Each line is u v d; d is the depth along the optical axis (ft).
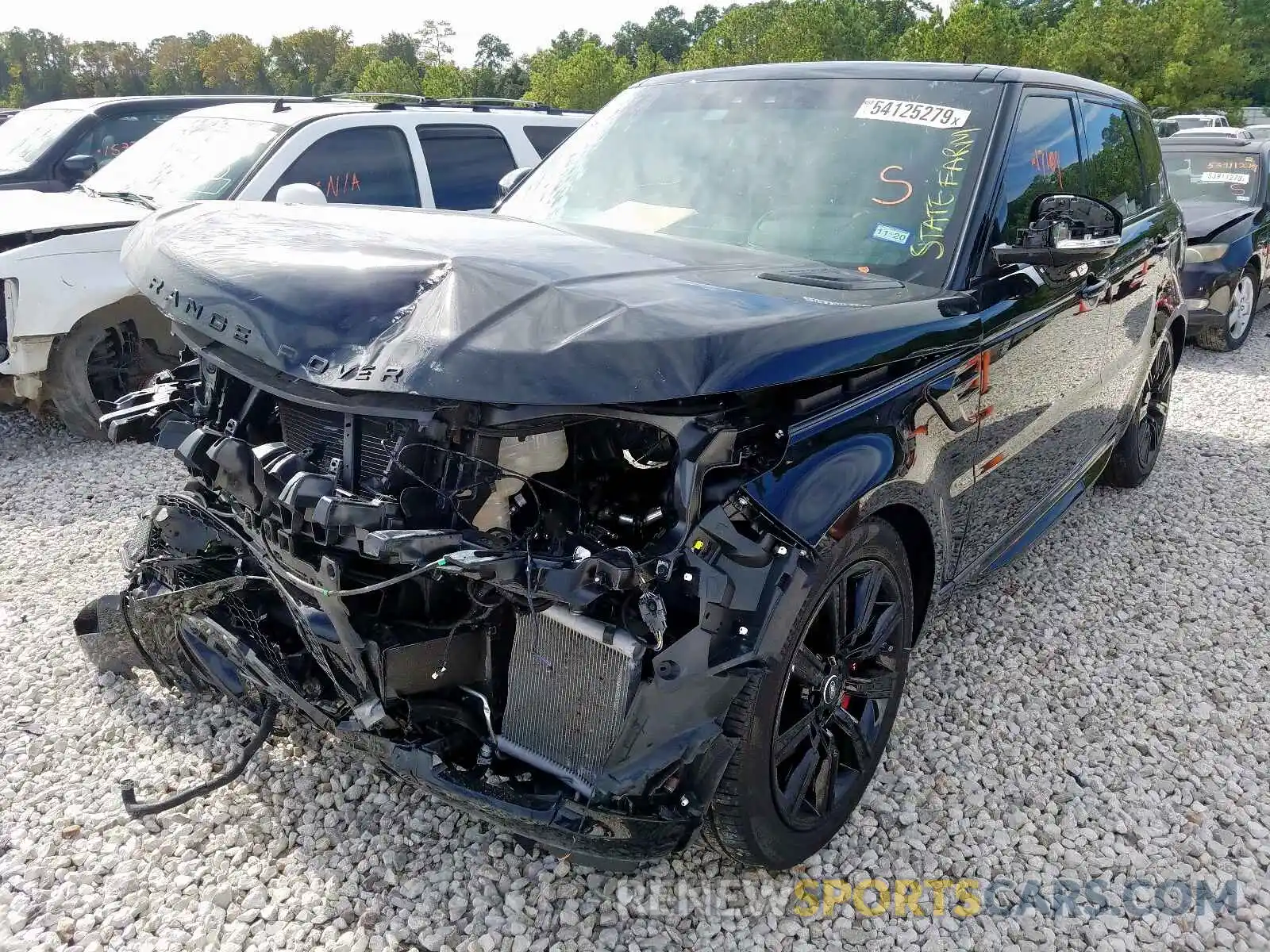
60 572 14.38
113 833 8.89
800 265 9.53
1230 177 33.42
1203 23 126.00
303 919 8.02
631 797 7.00
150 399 9.91
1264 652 12.87
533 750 7.38
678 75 13.24
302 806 9.27
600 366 6.61
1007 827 9.48
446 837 8.90
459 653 7.70
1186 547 16.06
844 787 9.05
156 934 7.87
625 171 12.00
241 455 7.45
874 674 9.31
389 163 22.52
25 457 19.53
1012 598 14.10
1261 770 10.44
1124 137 15.10
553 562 6.75
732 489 7.29
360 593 7.18
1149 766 10.41
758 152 11.35
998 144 10.61
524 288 7.30
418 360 6.82
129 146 26.48
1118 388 15.24
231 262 8.25
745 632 7.26
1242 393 25.59
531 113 26.20
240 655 8.38
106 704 10.82
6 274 17.61
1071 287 11.78
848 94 11.51
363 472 7.47
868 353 7.69
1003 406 10.54
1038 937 8.18
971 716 11.21
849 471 7.93
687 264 8.73
